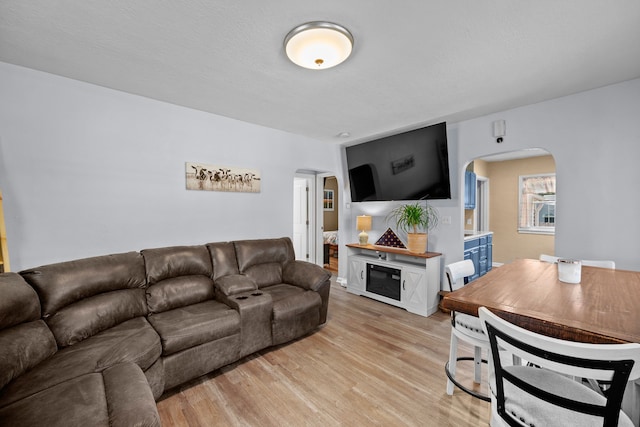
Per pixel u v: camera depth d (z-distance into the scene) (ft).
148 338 5.92
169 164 9.46
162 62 6.77
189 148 9.89
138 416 3.80
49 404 3.95
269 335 8.09
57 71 7.27
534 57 6.45
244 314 7.55
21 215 7.04
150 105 9.03
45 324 5.49
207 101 9.23
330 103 9.34
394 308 11.75
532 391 3.24
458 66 6.86
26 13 4.99
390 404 5.92
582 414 3.25
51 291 5.83
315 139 14.19
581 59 6.55
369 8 4.84
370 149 13.58
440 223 12.14
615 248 8.02
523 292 4.75
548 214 17.42
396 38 5.71
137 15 5.06
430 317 10.80
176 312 7.46
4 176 6.83
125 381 4.55
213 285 8.82
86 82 7.89
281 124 11.68
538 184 17.69
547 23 5.23
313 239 18.08
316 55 5.82
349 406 5.86
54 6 4.81
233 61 6.71
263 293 8.46
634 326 3.37
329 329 9.70
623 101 7.80
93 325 6.06
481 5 4.77
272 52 6.31
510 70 7.07
